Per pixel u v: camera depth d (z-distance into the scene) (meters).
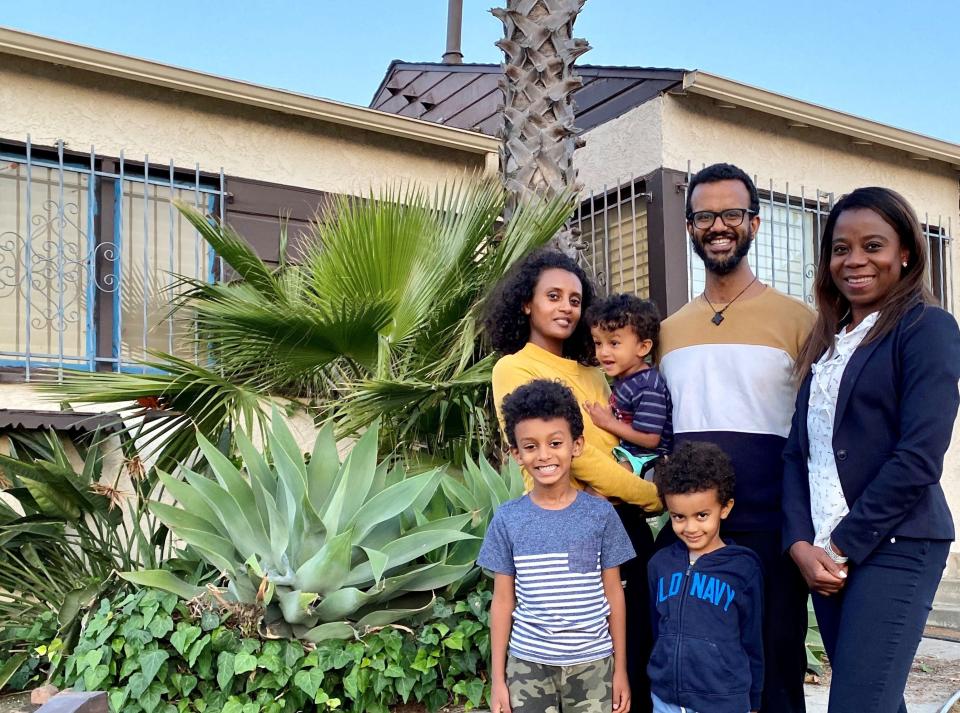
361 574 3.65
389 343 4.92
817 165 8.17
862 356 2.41
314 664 3.45
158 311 6.67
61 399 4.80
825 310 2.57
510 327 3.11
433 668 3.60
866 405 2.38
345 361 5.41
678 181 7.42
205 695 3.45
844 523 2.31
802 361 2.58
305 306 4.70
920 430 2.24
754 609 2.51
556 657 2.56
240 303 4.77
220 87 6.67
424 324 4.84
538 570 2.60
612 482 2.70
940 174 8.90
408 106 11.20
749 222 2.71
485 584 3.90
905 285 2.43
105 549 4.57
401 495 3.76
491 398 4.86
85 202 6.42
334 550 3.43
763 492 2.63
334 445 4.07
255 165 7.08
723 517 2.61
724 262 2.70
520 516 2.69
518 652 2.62
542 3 5.40
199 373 4.57
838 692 2.33
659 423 2.80
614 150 7.95
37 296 6.25
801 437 2.52
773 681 2.60
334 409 5.19
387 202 4.89
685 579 2.59
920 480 2.22
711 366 2.68
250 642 3.46
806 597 2.67
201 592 3.68
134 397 4.66
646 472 2.86
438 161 7.96
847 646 2.33
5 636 4.32
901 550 2.30
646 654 2.85
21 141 6.14
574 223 8.02
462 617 3.75
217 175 6.90
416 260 4.92
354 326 4.66
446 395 4.61
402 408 4.59
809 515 2.47
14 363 6.15
